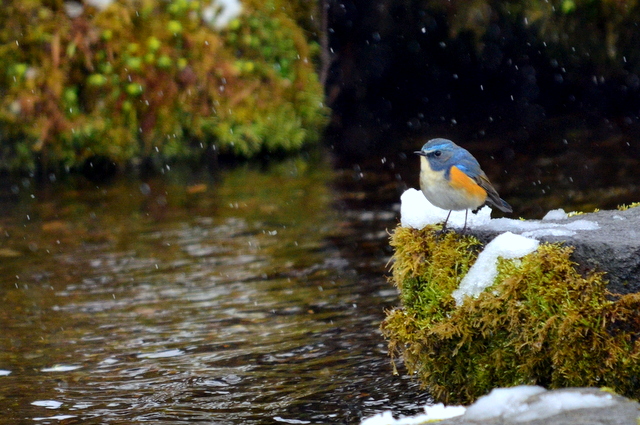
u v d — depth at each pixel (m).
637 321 5.02
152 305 9.37
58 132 18.31
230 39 19.62
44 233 13.39
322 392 6.53
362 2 21.41
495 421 4.25
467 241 5.78
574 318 5.12
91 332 8.50
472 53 21.33
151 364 7.46
